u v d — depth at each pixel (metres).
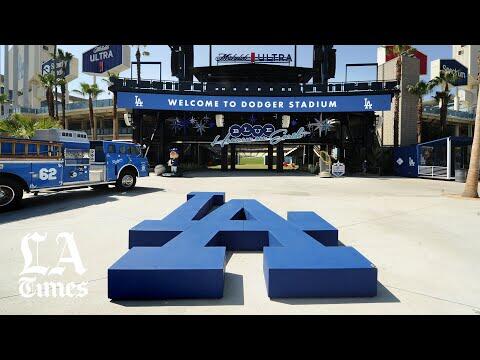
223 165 30.67
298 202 11.28
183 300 3.46
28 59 65.75
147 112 28.92
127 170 14.08
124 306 3.31
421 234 6.62
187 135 29.77
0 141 7.96
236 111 27.27
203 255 3.94
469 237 6.38
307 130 29.98
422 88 33.31
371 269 3.56
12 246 5.48
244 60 32.91
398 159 28.23
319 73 34.53
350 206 10.41
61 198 11.60
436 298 3.55
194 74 34.31
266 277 3.85
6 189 8.47
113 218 7.99
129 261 3.69
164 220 6.10
